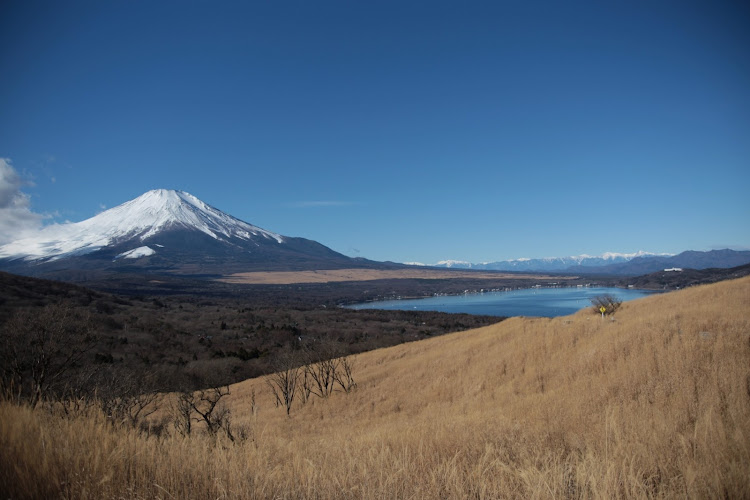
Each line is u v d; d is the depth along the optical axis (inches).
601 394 368.2
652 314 764.6
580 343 746.2
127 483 135.9
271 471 164.9
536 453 201.2
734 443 169.2
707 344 431.5
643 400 305.1
